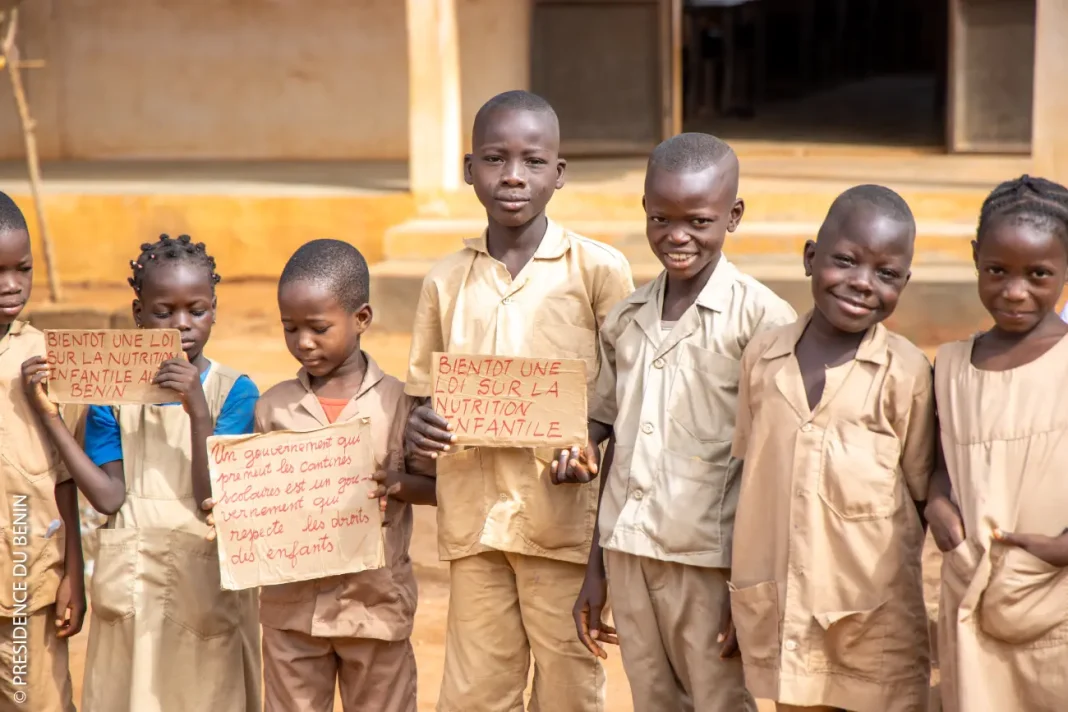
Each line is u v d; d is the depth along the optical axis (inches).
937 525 118.5
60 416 140.6
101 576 140.9
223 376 146.1
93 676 142.4
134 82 577.3
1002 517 114.5
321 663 141.7
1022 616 113.9
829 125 669.3
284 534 135.6
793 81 931.3
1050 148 372.5
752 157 532.1
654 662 135.2
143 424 142.9
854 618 121.5
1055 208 113.0
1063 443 113.8
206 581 141.5
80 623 147.3
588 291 144.3
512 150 137.5
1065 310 159.5
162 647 140.2
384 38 562.3
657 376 134.5
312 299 133.6
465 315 144.6
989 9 491.5
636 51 522.9
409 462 143.5
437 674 182.5
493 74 534.3
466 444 135.2
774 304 132.8
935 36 1063.0
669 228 129.6
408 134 565.0
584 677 145.6
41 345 143.6
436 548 230.7
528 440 134.0
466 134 539.2
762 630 125.0
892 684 122.1
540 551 141.8
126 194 461.4
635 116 526.3
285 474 135.7
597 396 143.1
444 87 434.6
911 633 122.8
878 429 122.0
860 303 119.3
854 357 122.6
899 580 122.0
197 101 576.1
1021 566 113.3
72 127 582.9
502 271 143.6
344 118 569.6
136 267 143.3
